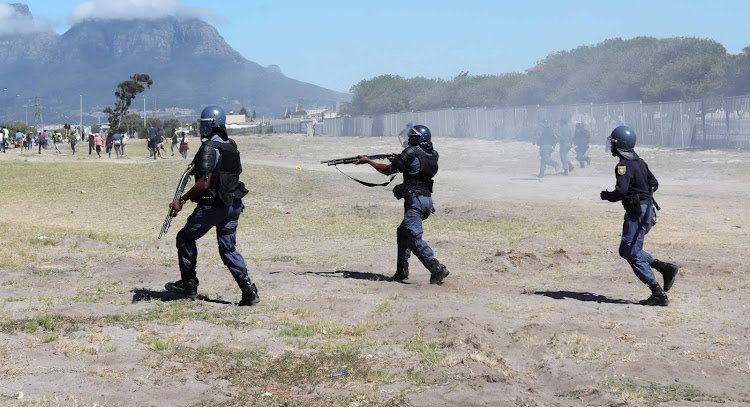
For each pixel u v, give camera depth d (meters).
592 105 41.56
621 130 7.43
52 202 21.73
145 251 11.53
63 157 42.09
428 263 8.53
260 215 18.05
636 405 4.54
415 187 8.61
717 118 32.81
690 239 12.06
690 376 5.12
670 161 28.97
